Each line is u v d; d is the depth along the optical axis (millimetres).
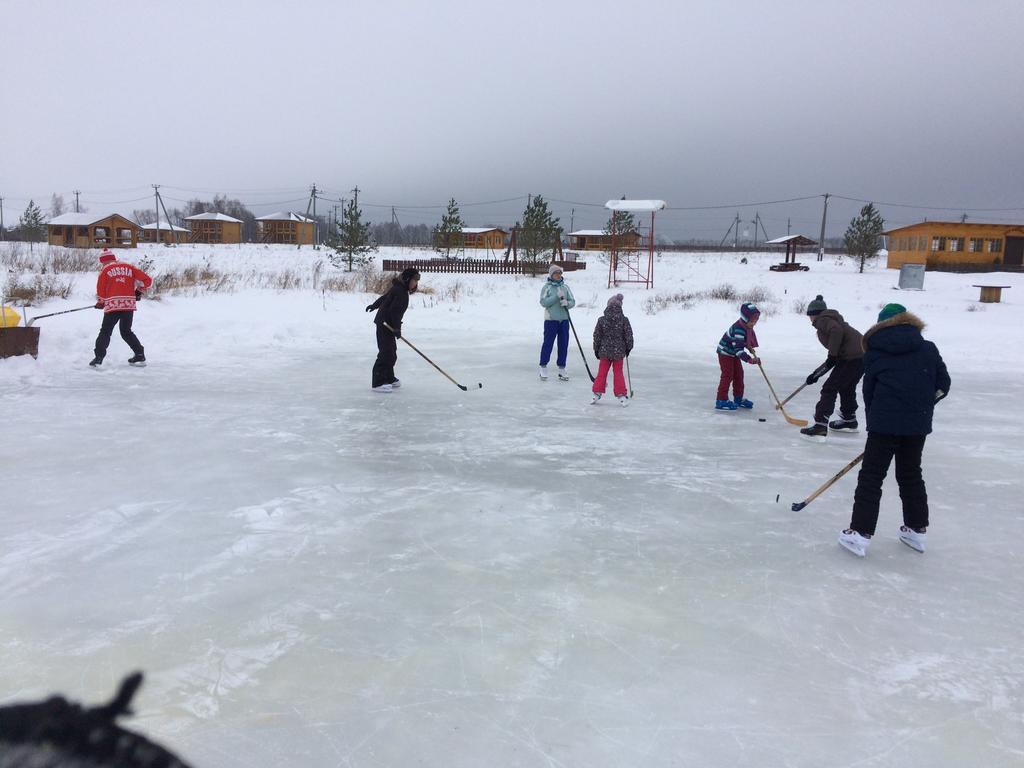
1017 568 4637
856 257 47906
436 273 36781
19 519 5035
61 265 22344
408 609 3855
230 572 4258
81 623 3645
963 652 3588
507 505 5527
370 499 5574
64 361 11047
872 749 2826
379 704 3033
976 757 2797
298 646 3469
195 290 18812
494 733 2861
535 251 35469
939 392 4879
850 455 7273
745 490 6070
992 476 6664
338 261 36688
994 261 41219
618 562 4539
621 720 2963
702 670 3352
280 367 11555
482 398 9664
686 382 11250
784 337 16375
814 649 3576
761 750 2799
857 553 4738
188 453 6730
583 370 12133
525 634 3629
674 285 33281
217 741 2771
